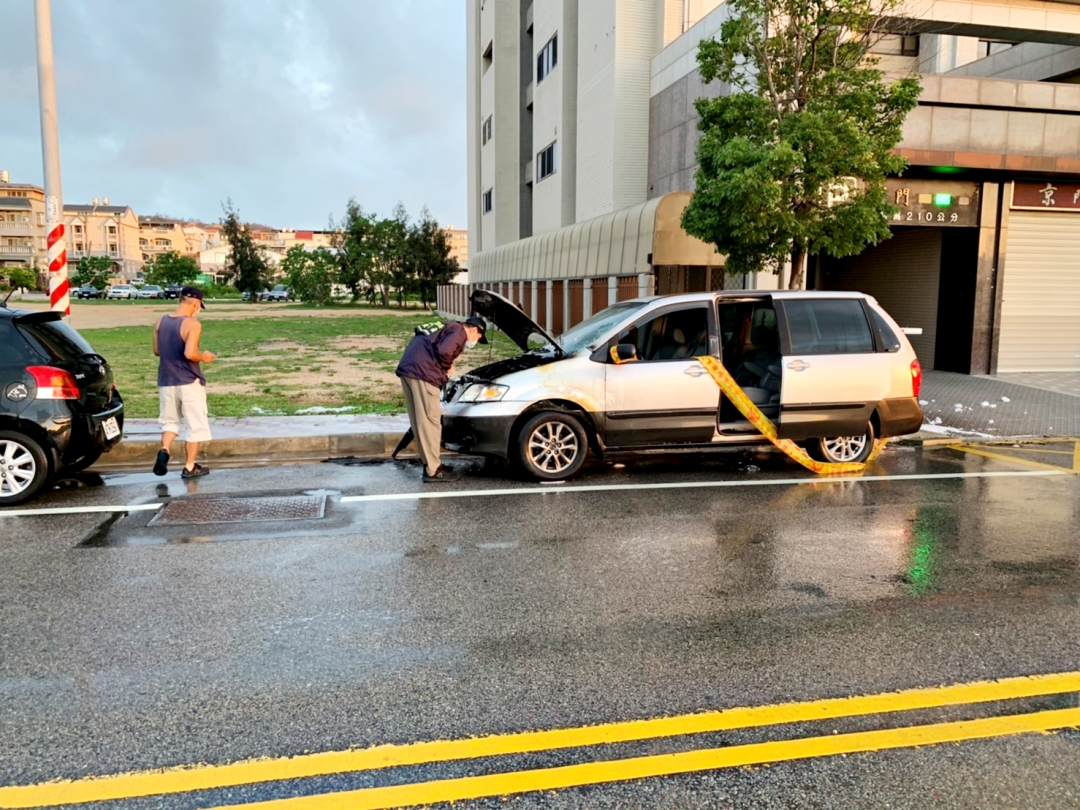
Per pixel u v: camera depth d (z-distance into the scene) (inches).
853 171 439.8
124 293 3041.3
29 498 261.7
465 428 294.7
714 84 721.0
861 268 748.0
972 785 112.7
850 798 109.7
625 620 170.1
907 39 848.3
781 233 446.9
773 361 328.8
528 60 1481.3
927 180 597.9
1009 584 194.4
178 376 290.4
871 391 319.9
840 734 125.7
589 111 991.0
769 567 205.3
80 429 267.3
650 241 641.6
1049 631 166.4
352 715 130.3
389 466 323.9
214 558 207.8
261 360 722.2
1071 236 634.8
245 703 134.0
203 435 297.9
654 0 890.7
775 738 124.5
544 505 264.7
